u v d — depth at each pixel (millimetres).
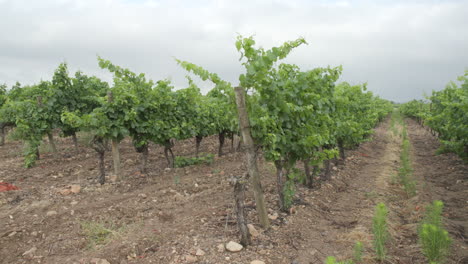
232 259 4098
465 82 8422
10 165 10992
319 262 4145
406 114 35406
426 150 15250
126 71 8273
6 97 17438
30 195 7148
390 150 15281
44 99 11141
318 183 7980
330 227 5371
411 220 5625
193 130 10375
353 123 9461
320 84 6516
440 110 13469
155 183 8266
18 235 4984
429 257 3566
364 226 5367
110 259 4211
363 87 11656
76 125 7543
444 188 7980
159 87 9078
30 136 11172
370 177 9484
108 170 10016
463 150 9375
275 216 5531
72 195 7145
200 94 11266
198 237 4734
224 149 14680
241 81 4570
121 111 8164
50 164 11023
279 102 5090
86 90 12227
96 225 5285
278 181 5910
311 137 5422
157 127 8695
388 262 4098
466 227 5332
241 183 4422
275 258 4195
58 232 5137
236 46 4449
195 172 9547
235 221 5281
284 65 6473
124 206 6273
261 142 4922
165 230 5113
